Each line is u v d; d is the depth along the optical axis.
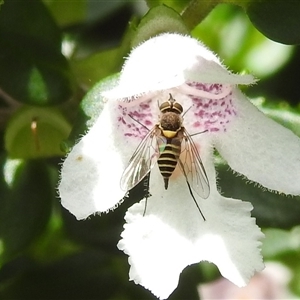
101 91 0.12
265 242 0.15
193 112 0.12
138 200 0.12
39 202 0.13
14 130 0.13
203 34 0.15
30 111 0.13
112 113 0.12
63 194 0.11
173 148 0.12
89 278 0.14
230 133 0.12
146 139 0.12
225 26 0.15
